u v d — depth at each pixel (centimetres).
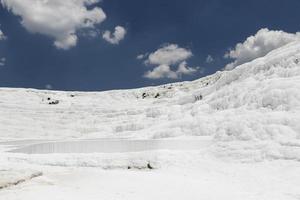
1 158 2500
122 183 1817
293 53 3919
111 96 10931
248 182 1956
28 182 1817
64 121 7231
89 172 2081
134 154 2506
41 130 6606
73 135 6297
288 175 1989
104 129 6200
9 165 2244
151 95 10669
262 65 4147
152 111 5562
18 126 6712
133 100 10275
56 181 1853
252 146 2436
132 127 5194
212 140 2822
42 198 1524
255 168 2181
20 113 7669
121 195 1603
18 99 9781
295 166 2083
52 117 7538
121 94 11125
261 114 2795
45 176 1962
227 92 4059
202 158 2472
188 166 2348
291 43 4609
